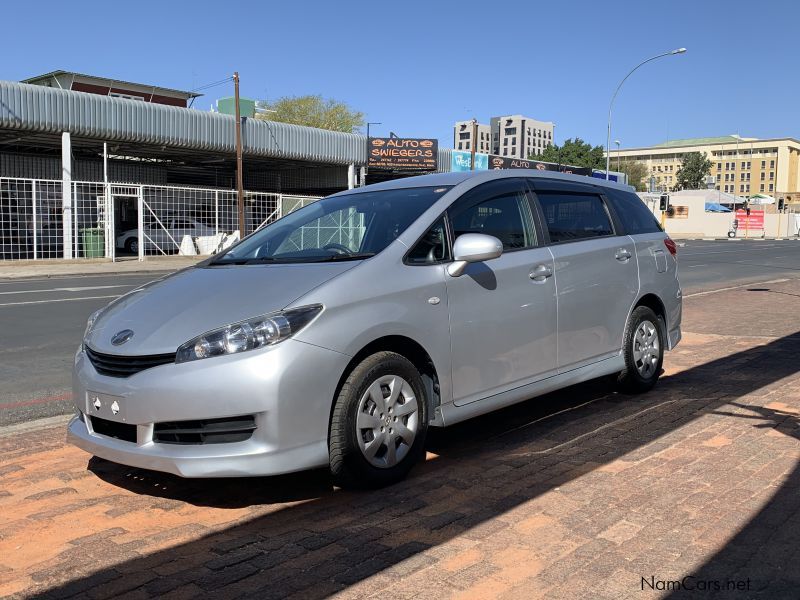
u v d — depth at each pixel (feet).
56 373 22.68
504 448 14.69
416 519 11.05
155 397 10.84
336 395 11.64
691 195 245.24
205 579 9.20
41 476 13.12
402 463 12.55
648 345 18.88
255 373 10.69
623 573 9.23
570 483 12.46
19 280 57.98
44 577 9.28
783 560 9.54
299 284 11.80
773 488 12.02
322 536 10.46
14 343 27.78
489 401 14.10
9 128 70.44
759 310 36.86
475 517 11.08
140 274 66.03
